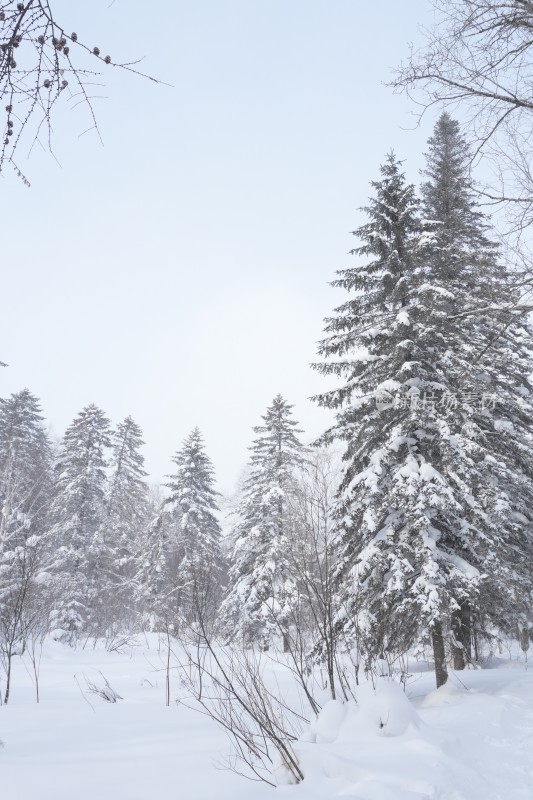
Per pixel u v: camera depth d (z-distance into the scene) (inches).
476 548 454.3
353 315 506.9
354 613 382.9
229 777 163.2
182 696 347.6
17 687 408.8
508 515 535.2
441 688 341.4
